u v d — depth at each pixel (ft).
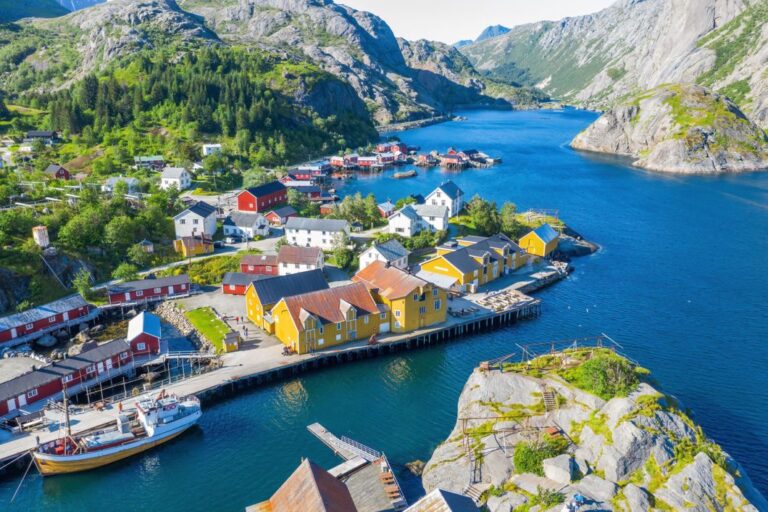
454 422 230.27
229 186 639.76
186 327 311.47
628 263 417.69
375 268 332.39
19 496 194.90
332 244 418.92
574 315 329.52
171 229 443.73
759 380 250.98
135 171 632.38
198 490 195.31
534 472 175.94
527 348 290.97
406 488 189.16
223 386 250.37
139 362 270.67
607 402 187.83
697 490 158.10
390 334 297.94
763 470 189.98
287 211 518.78
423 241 435.53
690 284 373.20
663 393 190.49
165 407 220.02
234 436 223.92
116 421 223.71
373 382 262.67
